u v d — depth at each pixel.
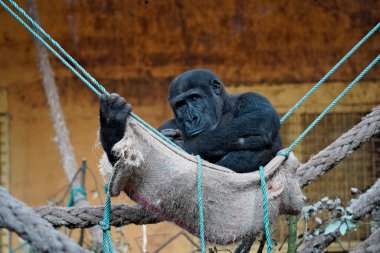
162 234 19.11
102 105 7.04
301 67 21.59
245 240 8.17
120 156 6.96
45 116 21.58
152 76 21.66
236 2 21.64
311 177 9.39
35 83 21.64
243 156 8.98
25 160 21.41
